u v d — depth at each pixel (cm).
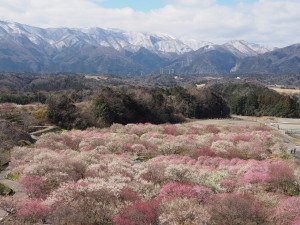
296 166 2772
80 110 6081
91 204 1641
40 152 2900
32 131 4828
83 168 2414
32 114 5569
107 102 6231
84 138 3956
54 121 5559
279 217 1591
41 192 1930
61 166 2284
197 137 4134
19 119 5206
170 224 1452
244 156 3291
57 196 1700
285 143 3981
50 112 5572
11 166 2666
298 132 5388
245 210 1606
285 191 2122
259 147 3469
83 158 2686
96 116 6091
